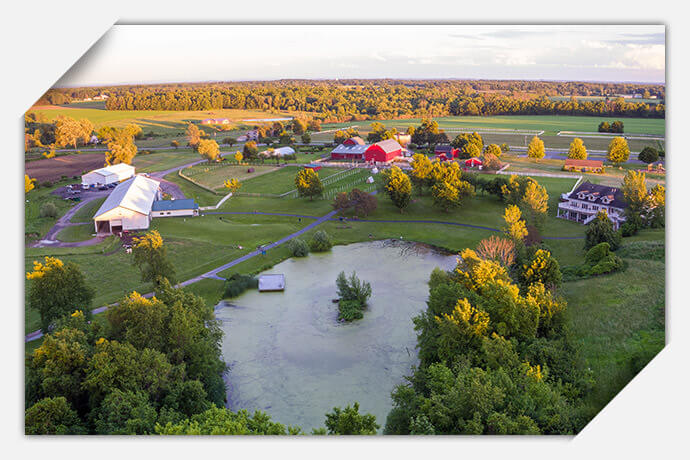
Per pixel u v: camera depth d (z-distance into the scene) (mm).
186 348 46094
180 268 78000
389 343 57500
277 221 102812
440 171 113812
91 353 42312
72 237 91438
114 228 96188
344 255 85625
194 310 50875
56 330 46344
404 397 39094
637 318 49812
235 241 90125
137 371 40438
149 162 167875
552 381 39781
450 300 50250
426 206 110312
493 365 41281
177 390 41219
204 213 108125
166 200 109938
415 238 92938
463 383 36375
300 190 115188
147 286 70250
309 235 94062
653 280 57938
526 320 45906
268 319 63500
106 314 47438
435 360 48094
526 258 69000
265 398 48531
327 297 69375
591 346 46719
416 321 51250
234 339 58969
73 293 55625
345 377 51500
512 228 74438
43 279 53750
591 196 96875
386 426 39469
